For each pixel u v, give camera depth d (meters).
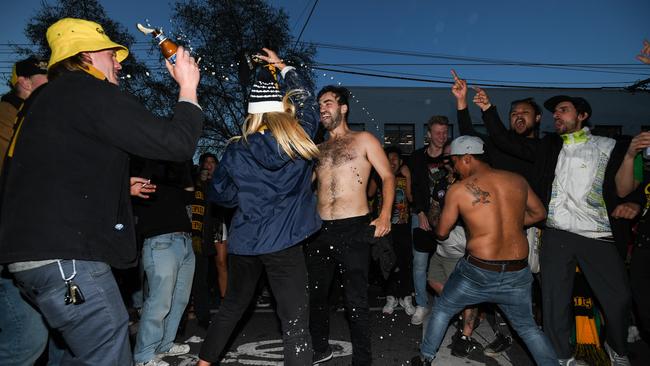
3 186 2.10
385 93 22.52
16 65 2.99
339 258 3.26
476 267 2.92
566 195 3.30
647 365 3.55
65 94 1.90
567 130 3.41
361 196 3.32
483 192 2.95
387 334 4.38
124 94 1.95
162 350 3.63
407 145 22.59
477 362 3.67
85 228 1.85
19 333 2.39
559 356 3.26
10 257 1.77
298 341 2.59
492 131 3.84
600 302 3.27
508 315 2.99
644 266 3.31
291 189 2.64
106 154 1.93
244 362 3.64
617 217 3.19
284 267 2.62
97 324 1.89
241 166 2.62
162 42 2.11
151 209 3.38
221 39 15.42
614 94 23.78
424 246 4.56
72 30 2.06
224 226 4.97
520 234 2.94
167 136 1.91
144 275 4.91
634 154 3.07
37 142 1.86
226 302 2.73
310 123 2.78
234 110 16.14
